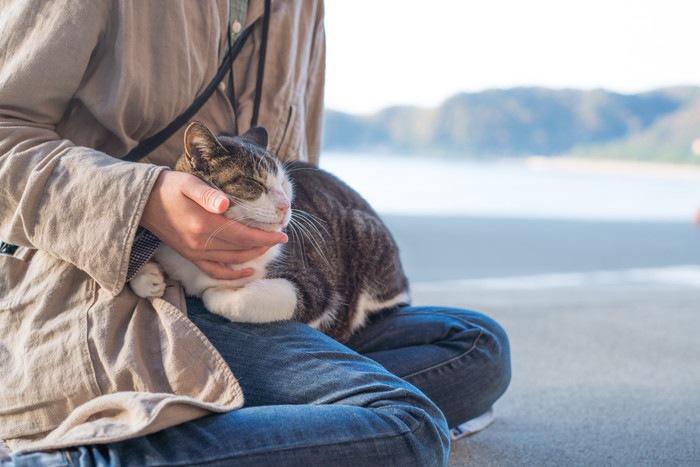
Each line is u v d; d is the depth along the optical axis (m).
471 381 1.89
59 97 1.57
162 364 1.46
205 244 1.47
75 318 1.48
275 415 1.34
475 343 1.92
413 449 1.36
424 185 13.84
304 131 2.21
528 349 3.27
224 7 1.77
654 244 7.73
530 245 7.35
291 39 1.96
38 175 1.42
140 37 1.61
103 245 1.40
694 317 4.04
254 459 1.27
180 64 1.65
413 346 1.95
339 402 1.45
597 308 4.21
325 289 1.87
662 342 3.45
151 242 1.54
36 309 1.51
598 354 3.20
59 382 1.45
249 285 1.66
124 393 1.33
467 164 20.80
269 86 1.97
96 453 1.25
